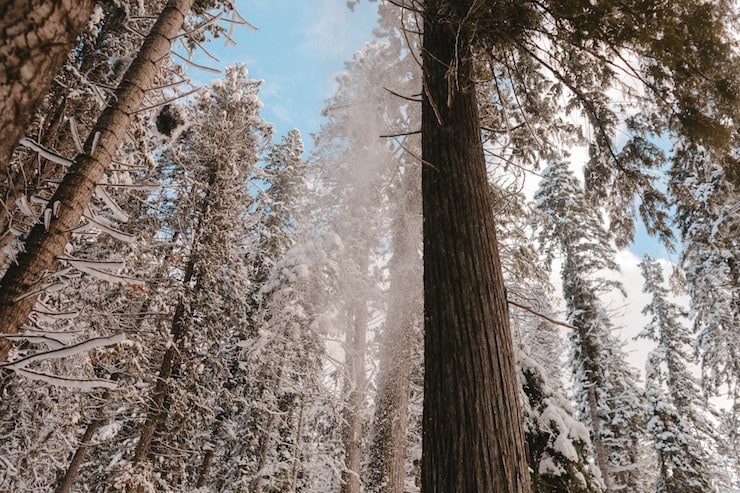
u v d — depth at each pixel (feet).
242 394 47.39
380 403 24.00
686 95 11.89
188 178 39.45
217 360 40.47
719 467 65.36
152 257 35.68
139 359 33.81
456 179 10.08
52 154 12.01
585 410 61.11
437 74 11.57
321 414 35.24
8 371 17.22
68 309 23.00
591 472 21.12
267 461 40.83
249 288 48.37
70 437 29.01
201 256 39.88
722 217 33.22
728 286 36.04
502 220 29.66
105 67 22.02
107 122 12.78
